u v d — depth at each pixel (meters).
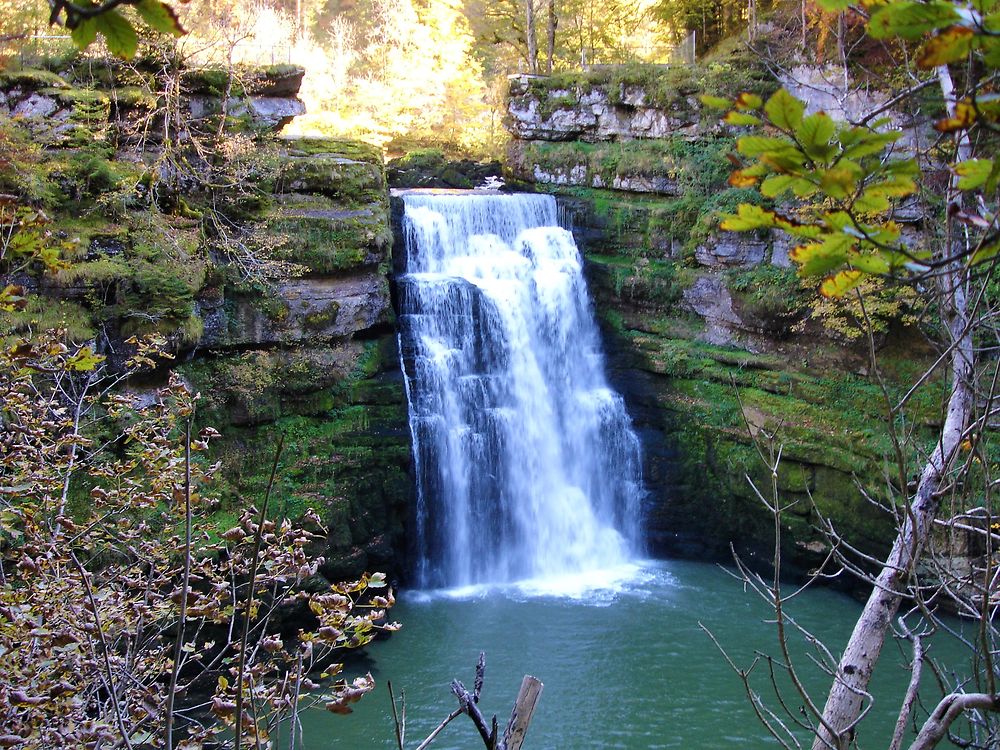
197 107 20.41
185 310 16.81
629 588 20.39
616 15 39.28
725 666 16.36
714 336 22.88
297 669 5.52
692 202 23.58
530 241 24.28
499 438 22.17
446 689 15.37
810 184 2.33
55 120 16.94
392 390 20.30
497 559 21.70
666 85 25.06
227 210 19.52
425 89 39.47
